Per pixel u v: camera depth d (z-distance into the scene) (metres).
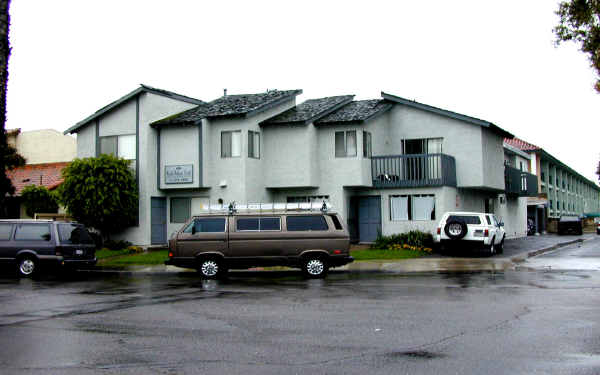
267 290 14.69
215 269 18.06
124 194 27.00
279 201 29.45
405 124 31.00
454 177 29.55
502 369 6.92
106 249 27.08
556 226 54.97
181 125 27.92
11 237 19.28
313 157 28.42
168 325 9.95
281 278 17.95
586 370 6.82
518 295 12.91
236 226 18.11
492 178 31.11
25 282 17.53
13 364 7.42
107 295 14.13
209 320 10.38
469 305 11.59
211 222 18.20
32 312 11.53
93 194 26.20
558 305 11.45
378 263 21.55
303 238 17.89
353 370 6.97
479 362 7.25
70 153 43.41
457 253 25.45
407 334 8.93
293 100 31.50
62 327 9.88
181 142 28.12
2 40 19.48
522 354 7.60
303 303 12.27
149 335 9.12
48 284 16.89
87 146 29.31
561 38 22.95
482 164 29.48
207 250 18.03
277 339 8.72
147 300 13.12
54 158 43.69
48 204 31.17
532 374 6.70
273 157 28.75
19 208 33.06
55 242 19.09
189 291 14.74
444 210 28.06
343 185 28.23
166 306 12.13
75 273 20.92
